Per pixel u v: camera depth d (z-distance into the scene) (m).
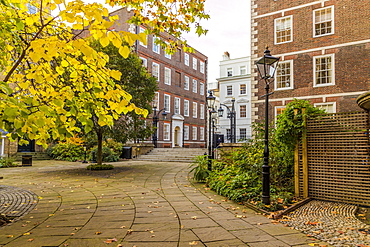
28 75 3.58
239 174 7.55
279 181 7.18
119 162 17.61
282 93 16.42
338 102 14.85
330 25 15.43
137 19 5.55
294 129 6.73
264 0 17.44
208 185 8.40
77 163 17.41
